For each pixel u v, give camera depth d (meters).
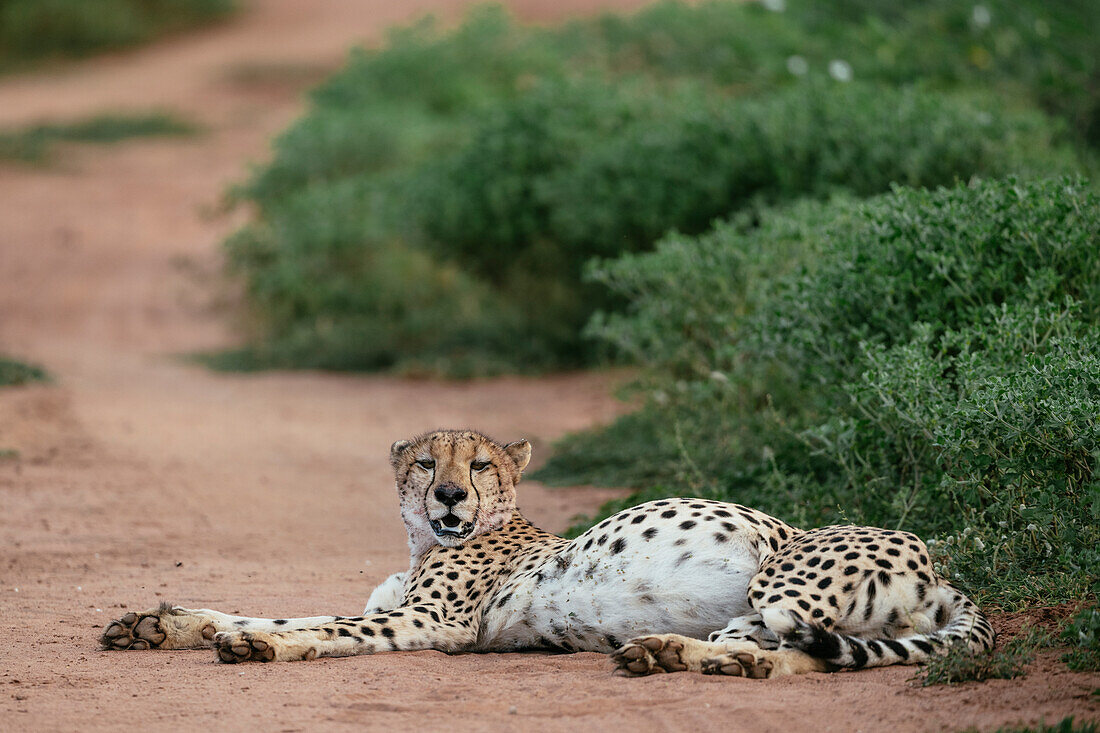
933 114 15.78
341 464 15.17
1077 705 5.31
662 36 29.44
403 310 25.25
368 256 26.55
